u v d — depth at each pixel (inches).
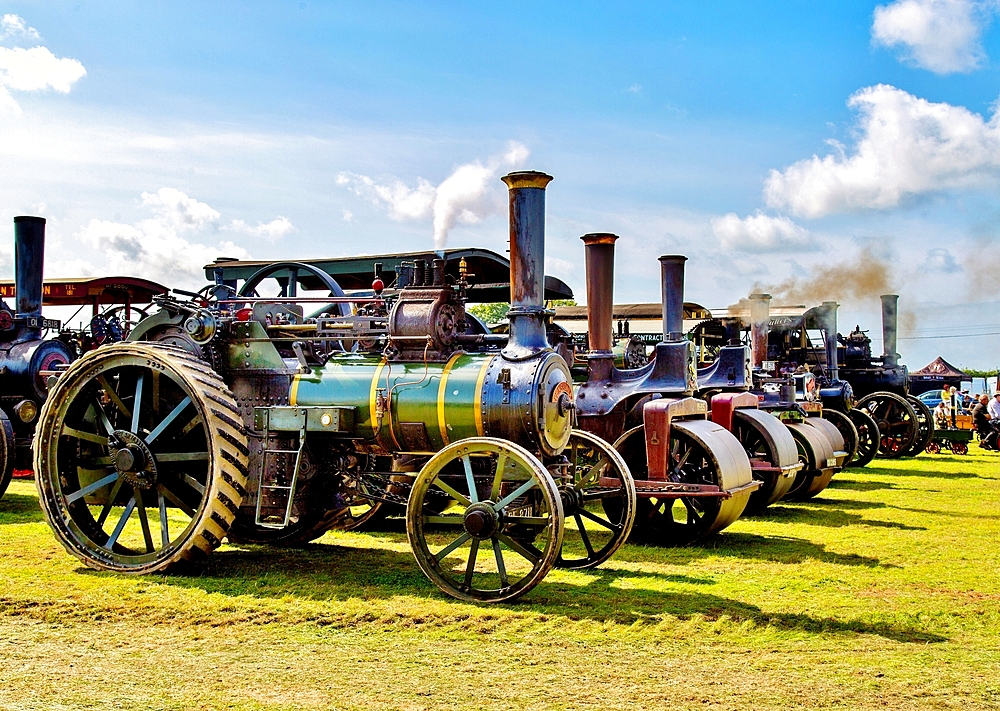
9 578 272.5
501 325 626.2
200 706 173.2
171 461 289.1
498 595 250.4
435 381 285.4
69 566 290.5
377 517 368.5
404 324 294.0
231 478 279.9
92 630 222.7
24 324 513.7
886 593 270.5
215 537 280.5
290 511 287.4
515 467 266.4
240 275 593.9
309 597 253.6
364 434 290.7
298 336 309.6
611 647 213.0
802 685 188.2
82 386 295.0
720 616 239.8
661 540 355.3
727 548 343.3
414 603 248.5
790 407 491.5
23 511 407.2
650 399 403.9
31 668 194.2
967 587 279.3
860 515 431.8
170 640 215.0
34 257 520.7
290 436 296.5
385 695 180.5
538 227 287.4
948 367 1526.8
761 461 407.8
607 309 419.2
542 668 197.6
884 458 751.7
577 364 468.4
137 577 276.7
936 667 200.7
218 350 308.7
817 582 283.7
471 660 202.5
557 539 246.2
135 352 287.4
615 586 274.7
